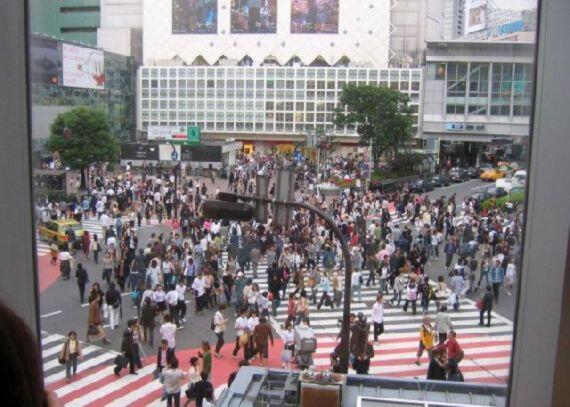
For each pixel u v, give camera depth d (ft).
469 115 123.03
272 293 42.65
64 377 30.19
